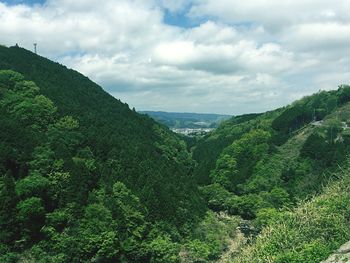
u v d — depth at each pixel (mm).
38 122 92938
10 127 80438
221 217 108562
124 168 92438
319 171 115750
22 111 92188
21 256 65438
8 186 67938
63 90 125062
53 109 98312
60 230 71062
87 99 132000
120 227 73625
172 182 101938
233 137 177750
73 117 102000
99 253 68688
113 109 136875
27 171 75750
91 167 83125
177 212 88375
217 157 155875
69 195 74250
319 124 154250
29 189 70250
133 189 85625
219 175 135875
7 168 74312
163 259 73562
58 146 82625
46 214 70750
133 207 78062
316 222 28188
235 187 130125
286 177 123062
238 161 142500
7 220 66000
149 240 76312
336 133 138625
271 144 144750
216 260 79125
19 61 130625
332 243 25469
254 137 151125
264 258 27453
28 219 67500
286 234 28812
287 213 33312
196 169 151375
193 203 100250
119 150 98062
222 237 88938
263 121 182000
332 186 34375
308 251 24797
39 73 129500
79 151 88875
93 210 72625
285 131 158625
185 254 79062
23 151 77375
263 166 132500
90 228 70375
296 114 163000
